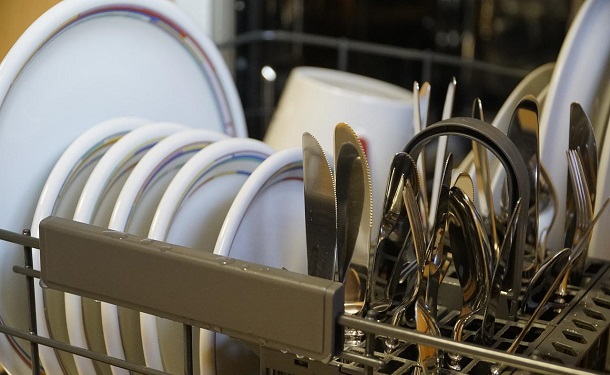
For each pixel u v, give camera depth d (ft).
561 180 2.49
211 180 2.17
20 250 2.08
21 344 2.10
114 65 2.34
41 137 2.14
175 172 2.19
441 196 1.76
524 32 4.24
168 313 1.64
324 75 3.36
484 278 1.88
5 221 2.07
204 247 2.19
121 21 2.31
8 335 2.05
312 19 4.37
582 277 2.18
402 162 1.78
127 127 2.25
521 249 1.93
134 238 1.67
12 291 2.08
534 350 1.83
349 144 1.78
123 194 2.00
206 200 2.17
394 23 4.45
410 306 1.90
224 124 2.77
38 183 2.16
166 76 2.52
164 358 2.10
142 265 1.64
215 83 2.69
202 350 1.99
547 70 2.81
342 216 1.84
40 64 2.10
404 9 4.43
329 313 1.49
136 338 2.14
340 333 1.53
